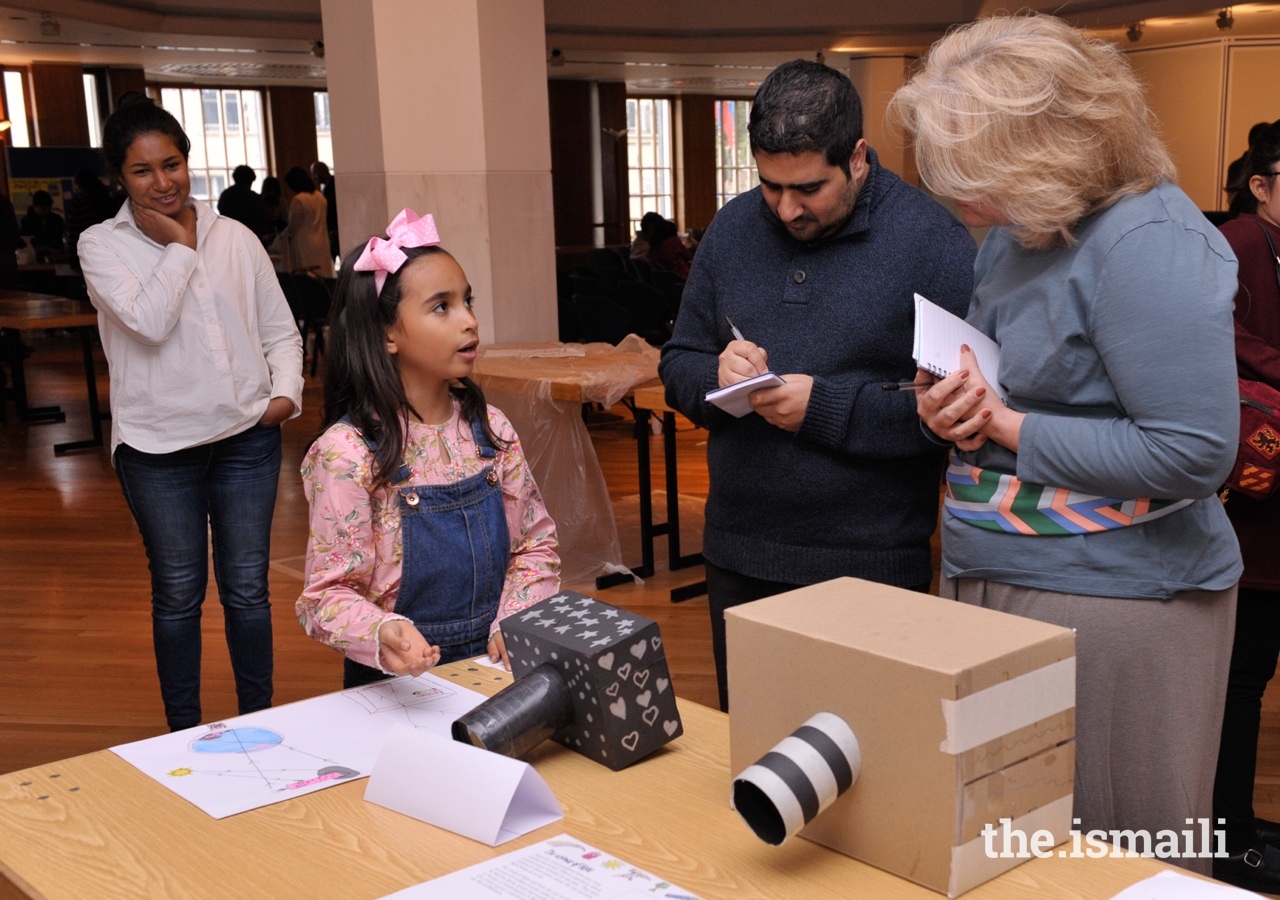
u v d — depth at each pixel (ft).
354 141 16.74
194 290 8.28
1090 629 4.55
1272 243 6.74
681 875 3.50
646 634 4.31
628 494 18.47
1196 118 36.91
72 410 26.40
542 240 17.63
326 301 28.02
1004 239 4.95
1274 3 31.60
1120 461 4.25
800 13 40.86
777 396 5.75
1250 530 6.84
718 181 58.75
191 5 34.73
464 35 16.37
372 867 3.60
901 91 4.56
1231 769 7.16
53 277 38.37
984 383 4.57
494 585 5.79
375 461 5.36
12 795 4.18
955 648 3.35
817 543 6.12
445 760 3.89
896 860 3.43
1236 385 4.16
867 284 5.89
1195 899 3.24
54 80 43.11
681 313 6.82
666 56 43.88
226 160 49.47
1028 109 4.10
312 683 11.16
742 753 3.84
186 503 8.53
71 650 12.24
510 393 13.79
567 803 4.00
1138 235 4.19
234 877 3.57
